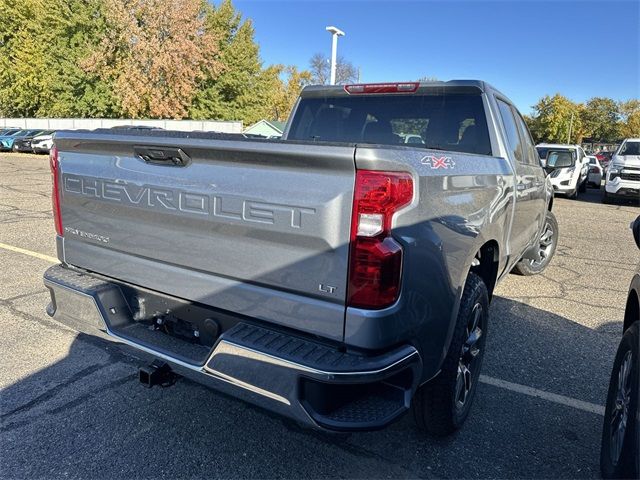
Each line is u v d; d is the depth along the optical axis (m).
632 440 2.17
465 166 2.64
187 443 2.78
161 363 2.59
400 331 2.08
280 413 2.09
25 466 2.54
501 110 3.90
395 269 2.01
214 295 2.40
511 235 3.83
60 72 38.66
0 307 4.59
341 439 2.87
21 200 11.38
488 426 3.04
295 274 2.12
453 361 2.63
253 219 2.19
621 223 11.21
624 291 5.90
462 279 2.54
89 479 2.47
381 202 1.96
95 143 2.75
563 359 3.97
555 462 2.72
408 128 3.92
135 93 33.84
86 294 2.76
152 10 33.09
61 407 3.07
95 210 2.84
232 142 2.16
